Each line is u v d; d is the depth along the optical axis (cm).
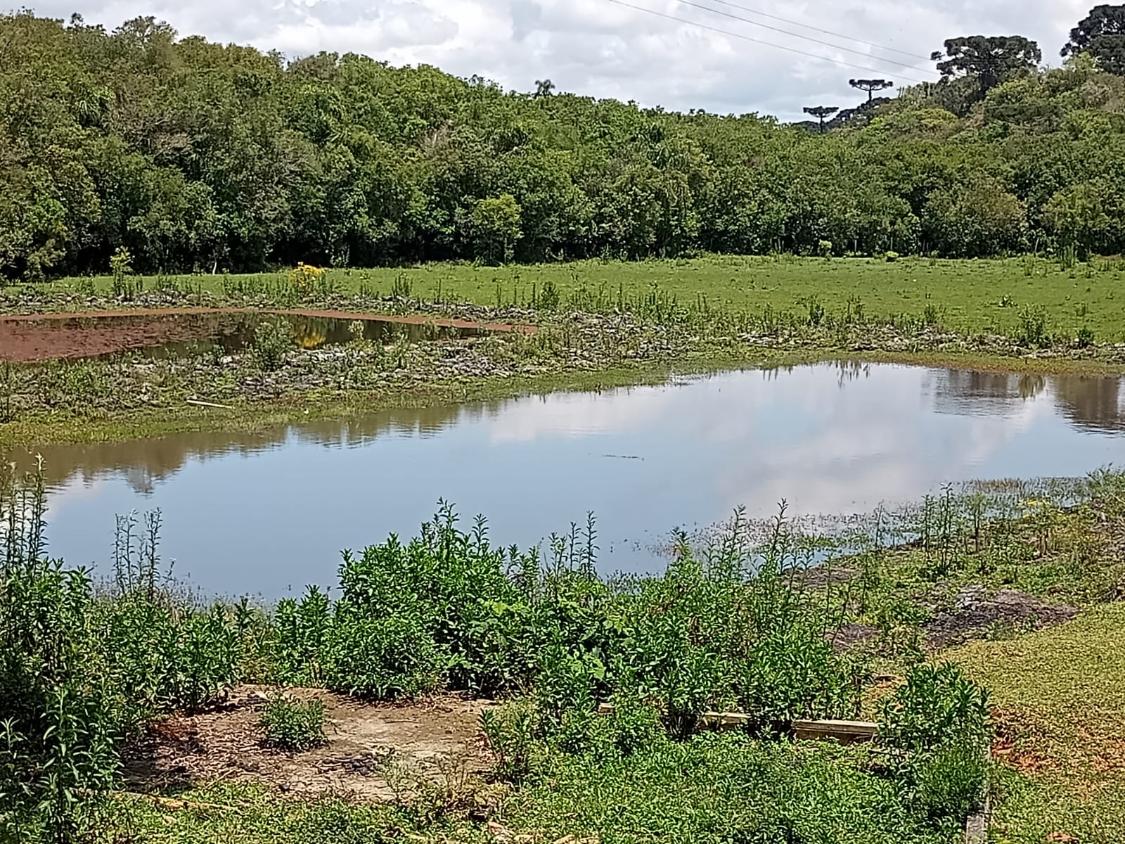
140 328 3703
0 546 1097
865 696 883
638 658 834
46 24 7562
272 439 2061
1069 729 789
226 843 628
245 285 4928
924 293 4891
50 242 5141
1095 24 13625
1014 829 654
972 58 12781
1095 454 2070
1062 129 8762
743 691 815
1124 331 3684
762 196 7762
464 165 6744
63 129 5481
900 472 1903
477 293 4906
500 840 639
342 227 6338
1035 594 1204
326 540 1455
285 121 6744
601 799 688
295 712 782
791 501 1694
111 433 2034
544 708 793
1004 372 3102
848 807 668
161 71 7225
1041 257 6969
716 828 649
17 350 3162
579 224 7125
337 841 630
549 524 1545
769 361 3250
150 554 1220
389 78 8444
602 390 2705
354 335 3406
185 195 5788
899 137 9625
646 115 9319
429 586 939
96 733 662
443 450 2005
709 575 1112
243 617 973
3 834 610
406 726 815
